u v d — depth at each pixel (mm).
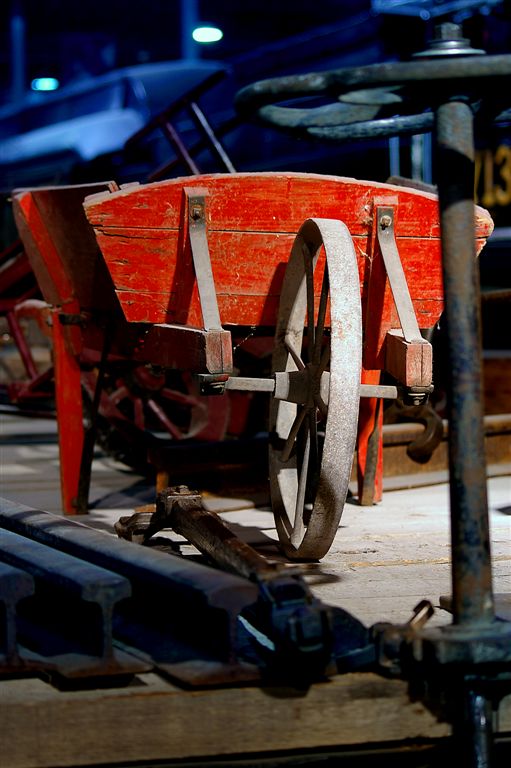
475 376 2211
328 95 2152
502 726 2410
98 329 4082
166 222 3418
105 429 5191
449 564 3367
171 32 24297
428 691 2387
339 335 3051
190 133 10898
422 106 2236
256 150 10289
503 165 7820
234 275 3506
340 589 3066
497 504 4426
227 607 2262
